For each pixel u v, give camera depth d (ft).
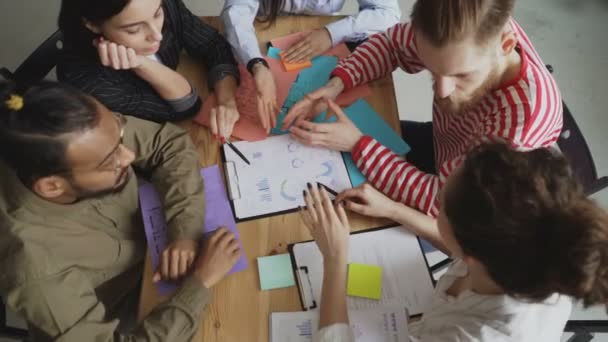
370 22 4.59
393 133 3.94
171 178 3.63
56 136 2.52
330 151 3.79
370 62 4.14
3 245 2.88
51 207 2.97
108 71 3.96
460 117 3.72
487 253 2.16
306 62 4.31
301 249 3.32
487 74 3.13
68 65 3.92
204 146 3.88
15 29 7.36
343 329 2.87
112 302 3.92
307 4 4.82
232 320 3.10
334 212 3.27
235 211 3.51
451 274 2.99
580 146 3.84
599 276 1.96
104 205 3.37
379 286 3.19
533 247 1.99
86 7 3.35
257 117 3.98
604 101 7.14
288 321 3.07
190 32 4.38
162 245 3.46
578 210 1.98
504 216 2.01
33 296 2.85
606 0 7.76
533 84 3.20
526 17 7.72
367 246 3.37
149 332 2.98
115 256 3.67
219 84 4.14
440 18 2.75
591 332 3.75
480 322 2.45
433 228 3.43
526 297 2.17
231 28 4.41
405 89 7.22
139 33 3.57
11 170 2.79
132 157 3.07
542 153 2.18
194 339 3.05
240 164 3.72
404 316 3.07
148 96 4.06
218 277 3.18
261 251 3.34
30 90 2.56
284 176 3.66
